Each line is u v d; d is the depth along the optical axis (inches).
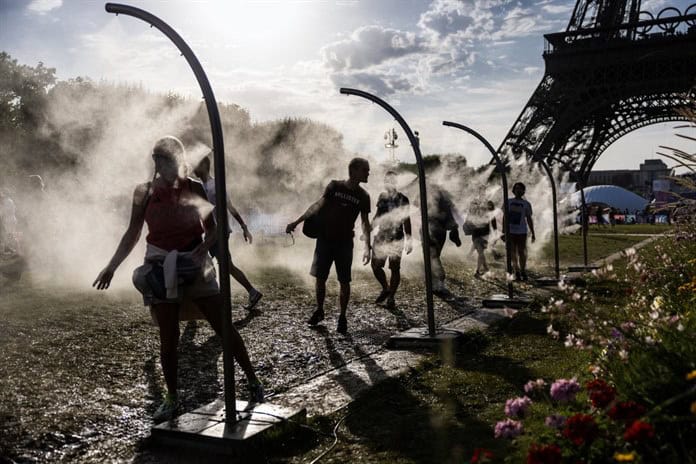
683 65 1630.2
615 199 2551.7
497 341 293.4
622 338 165.3
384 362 260.2
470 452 154.9
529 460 111.3
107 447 169.6
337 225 328.5
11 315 357.1
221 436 165.3
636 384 137.1
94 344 288.5
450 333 296.8
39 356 263.0
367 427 181.0
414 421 183.0
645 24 1676.9
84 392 216.1
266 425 173.8
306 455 163.0
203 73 173.6
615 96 1684.3
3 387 216.5
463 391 210.7
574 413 144.1
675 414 125.4
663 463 112.2
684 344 147.1
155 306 188.4
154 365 255.6
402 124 297.9
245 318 364.8
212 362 262.4
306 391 220.1
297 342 301.7
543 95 1726.1
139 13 175.0
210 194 348.5
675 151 239.6
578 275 549.6
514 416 133.6
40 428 179.9
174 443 169.8
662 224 1802.4
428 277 296.0
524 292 462.3
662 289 267.9
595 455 120.3
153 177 189.5
